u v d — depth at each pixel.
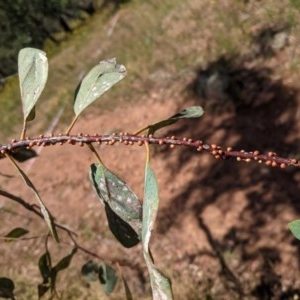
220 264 6.18
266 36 8.28
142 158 7.38
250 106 7.55
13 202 7.30
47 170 7.66
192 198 6.78
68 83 8.92
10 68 9.39
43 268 2.60
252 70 7.98
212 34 8.67
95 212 7.00
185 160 7.13
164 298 1.34
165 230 6.60
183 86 8.09
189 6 9.22
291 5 8.55
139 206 1.61
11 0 9.24
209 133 7.43
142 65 8.66
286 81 7.71
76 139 1.56
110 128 7.98
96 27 9.61
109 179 1.61
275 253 6.10
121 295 6.09
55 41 9.66
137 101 8.19
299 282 5.86
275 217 6.38
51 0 9.47
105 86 1.60
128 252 6.45
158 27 9.13
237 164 6.92
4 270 6.65
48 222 1.60
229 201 6.64
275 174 6.71
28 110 1.64
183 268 6.25
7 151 1.60
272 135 7.20
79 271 6.34
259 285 5.95
